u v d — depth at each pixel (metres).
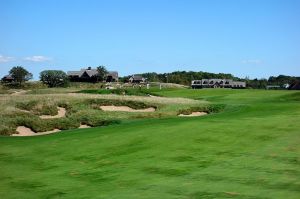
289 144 21.33
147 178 17.05
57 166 20.94
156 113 50.94
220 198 13.57
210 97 84.25
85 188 16.36
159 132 27.98
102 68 183.75
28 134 40.94
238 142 22.89
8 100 55.84
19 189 16.89
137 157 21.22
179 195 14.30
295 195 13.28
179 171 17.75
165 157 20.62
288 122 29.19
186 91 107.25
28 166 21.41
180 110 52.88
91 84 158.12
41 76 153.75
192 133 26.52
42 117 48.56
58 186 16.97
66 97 59.38
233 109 51.81
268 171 16.45
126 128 32.50
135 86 157.50
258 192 13.88
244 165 17.70
